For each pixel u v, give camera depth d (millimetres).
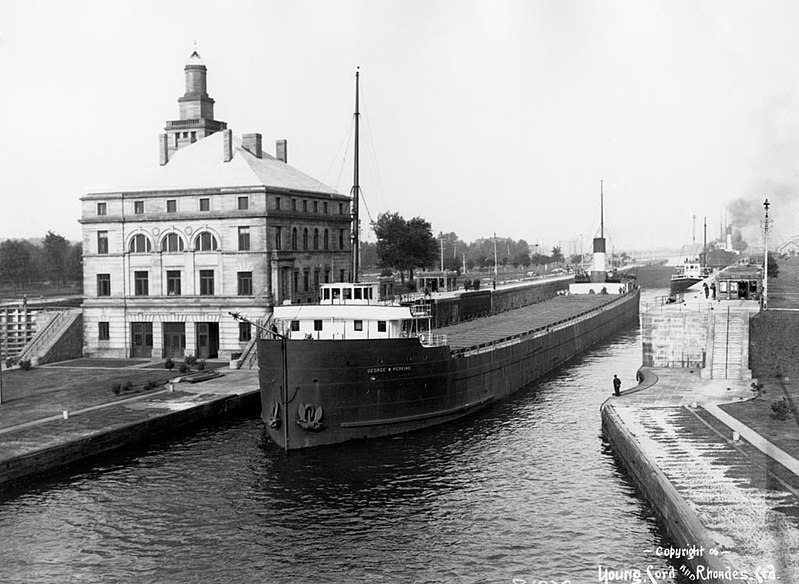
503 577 35000
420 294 103875
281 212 86000
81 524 41594
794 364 67562
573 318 106812
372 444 55625
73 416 58219
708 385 64125
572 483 46625
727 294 89812
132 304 88500
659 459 43312
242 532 40500
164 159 96438
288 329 61219
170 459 52750
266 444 56188
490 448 54438
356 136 67312
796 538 32250
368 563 36812
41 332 88750
